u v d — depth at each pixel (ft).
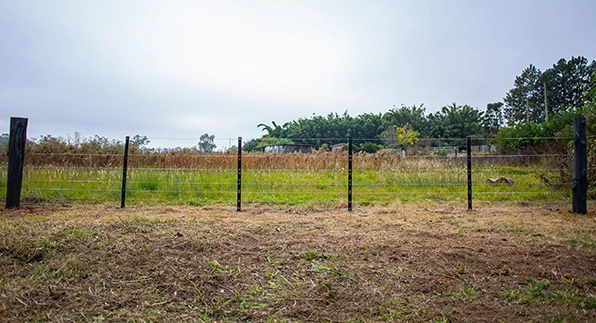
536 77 168.04
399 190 27.76
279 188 27.78
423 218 17.56
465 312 8.29
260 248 12.26
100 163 34.27
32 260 10.76
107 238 12.48
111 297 8.83
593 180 24.50
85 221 15.29
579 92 153.58
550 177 27.14
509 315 8.13
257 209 20.79
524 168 36.99
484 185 28.73
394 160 36.37
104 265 10.44
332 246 12.53
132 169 29.01
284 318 8.10
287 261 11.17
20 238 11.96
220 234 13.55
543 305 8.54
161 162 32.24
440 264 10.89
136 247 11.74
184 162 32.22
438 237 13.69
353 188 28.25
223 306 8.60
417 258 11.35
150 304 8.61
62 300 8.64
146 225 14.85
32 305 8.34
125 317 8.04
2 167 27.81
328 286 9.48
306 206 21.85
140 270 10.24
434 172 31.50
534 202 23.31
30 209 19.79
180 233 13.34
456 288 9.45
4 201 22.29
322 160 36.73
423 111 204.13
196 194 25.59
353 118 213.87
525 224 16.03
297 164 35.50
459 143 140.87
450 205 22.39
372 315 8.22
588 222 16.48
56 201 22.77
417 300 8.88
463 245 12.57
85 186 26.58
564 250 11.96
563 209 20.53
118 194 24.98
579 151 19.13
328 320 8.02
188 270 10.28
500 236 13.85
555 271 10.29
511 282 9.73
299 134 204.54
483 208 21.13
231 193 25.80
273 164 35.37
